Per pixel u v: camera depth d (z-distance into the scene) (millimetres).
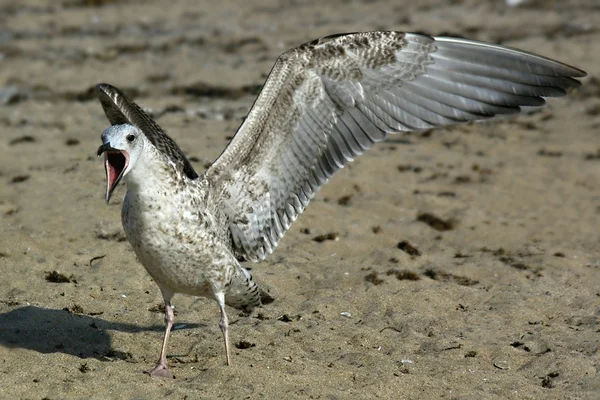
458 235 17078
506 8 34875
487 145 23094
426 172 20672
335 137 11445
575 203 19188
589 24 32094
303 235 16469
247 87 25312
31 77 27312
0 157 20062
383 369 11406
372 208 18141
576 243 16859
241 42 30219
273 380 10805
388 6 35531
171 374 10953
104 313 12945
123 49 30281
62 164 19375
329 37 10961
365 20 32969
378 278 14570
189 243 10758
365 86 11328
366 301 13734
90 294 13523
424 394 10719
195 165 18828
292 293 14062
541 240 16984
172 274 10898
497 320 13188
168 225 10586
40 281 13836
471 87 11453
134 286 13969
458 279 14852
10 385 10383
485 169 21031
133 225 10609
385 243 16422
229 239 11531
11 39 31812
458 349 12086
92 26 33844
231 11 35781
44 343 11766
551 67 11234
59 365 11008
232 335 12375
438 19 32938
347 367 11445
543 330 12758
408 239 16688
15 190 17703
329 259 15547
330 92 11250
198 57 28859
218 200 11297
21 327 12109
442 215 18062
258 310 13344
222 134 21531
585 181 20547
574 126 24578
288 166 11469
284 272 14727
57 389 10352
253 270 14727
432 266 15320
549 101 26438
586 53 28797
